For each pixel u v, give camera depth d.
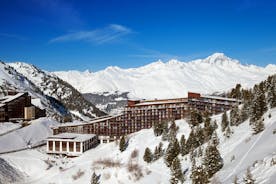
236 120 149.12
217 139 137.25
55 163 181.75
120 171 146.75
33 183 156.75
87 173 153.50
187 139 153.75
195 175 99.06
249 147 111.12
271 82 165.38
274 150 90.81
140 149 170.62
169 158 142.75
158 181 133.00
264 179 73.75
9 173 161.62
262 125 122.00
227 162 109.69
